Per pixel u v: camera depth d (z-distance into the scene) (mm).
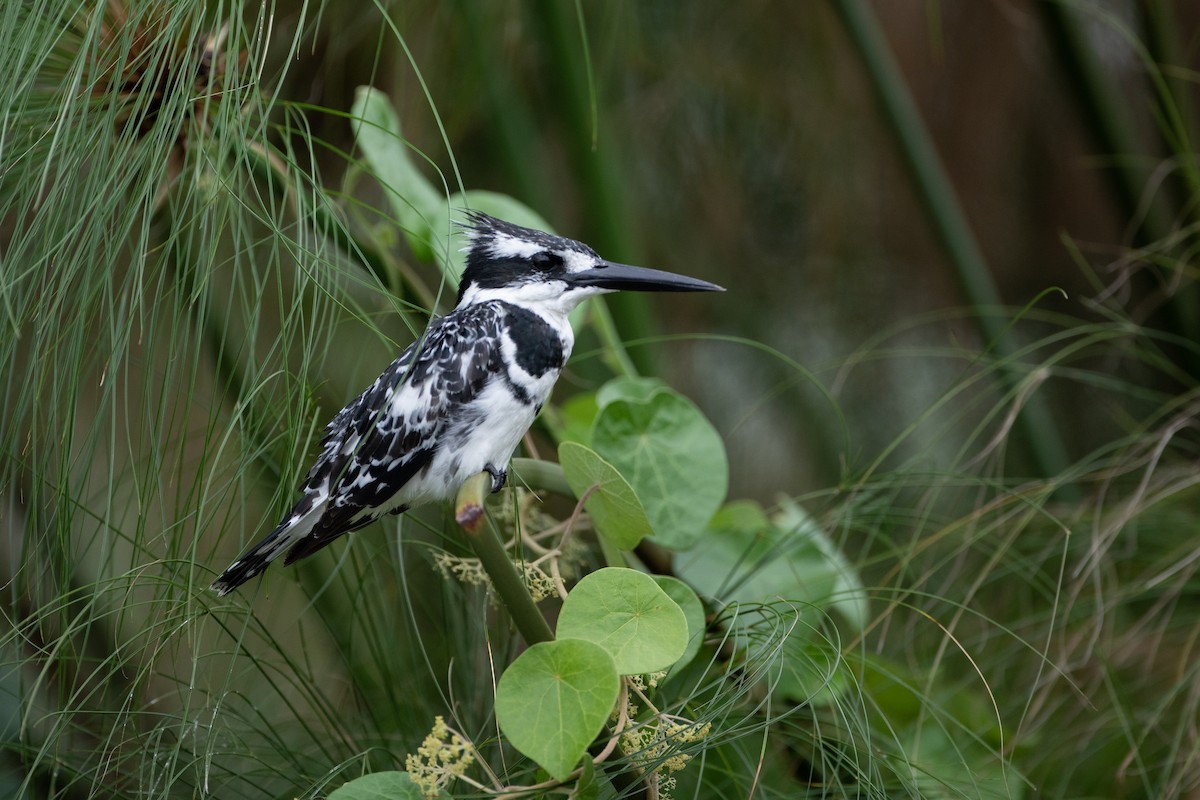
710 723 7586
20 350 7637
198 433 7668
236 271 7598
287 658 7672
